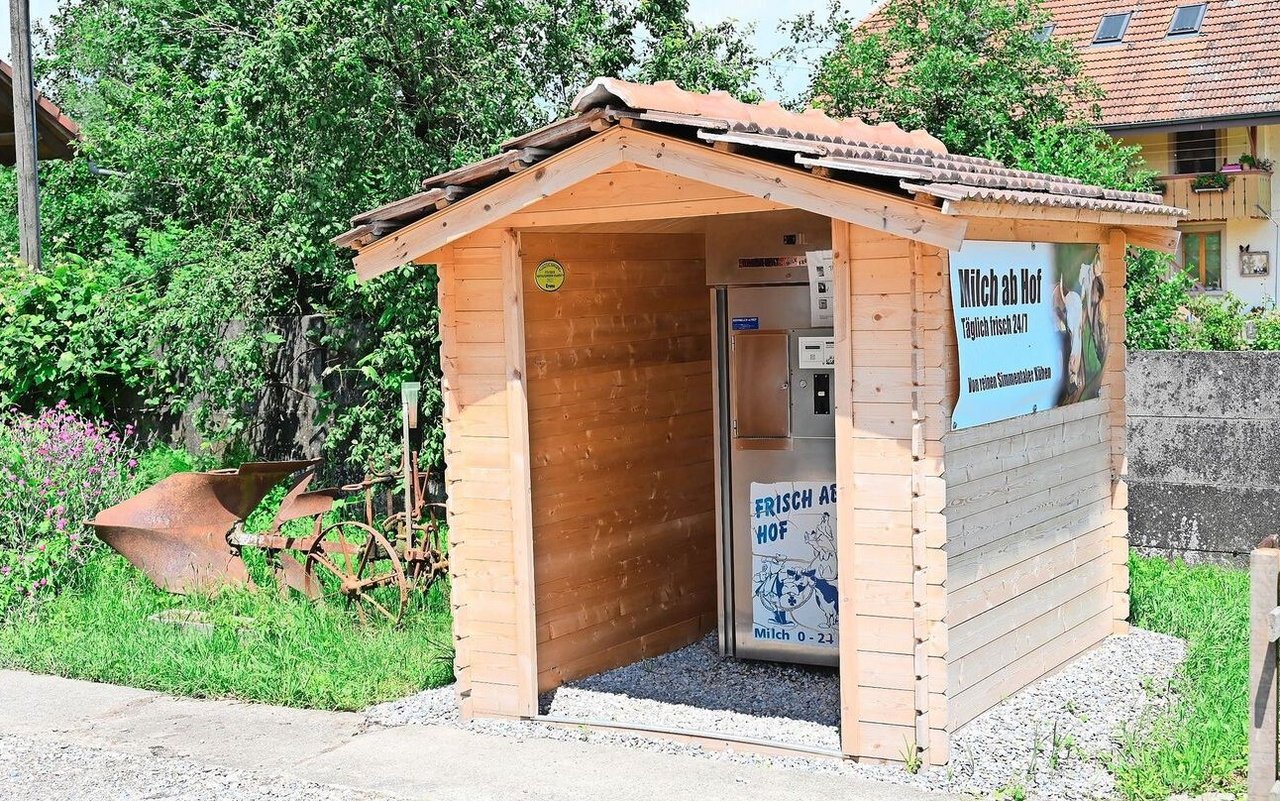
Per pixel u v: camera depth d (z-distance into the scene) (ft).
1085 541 26.81
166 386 41.19
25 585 32.40
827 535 26.55
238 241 40.24
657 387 28.45
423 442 38.96
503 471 23.89
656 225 27.20
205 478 32.35
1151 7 80.89
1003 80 46.85
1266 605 16.69
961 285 20.70
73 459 35.50
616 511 27.32
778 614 27.22
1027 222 23.29
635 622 27.99
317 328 41.22
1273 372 33.27
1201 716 21.85
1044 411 24.36
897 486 20.30
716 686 25.91
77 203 53.47
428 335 37.86
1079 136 42.34
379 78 36.50
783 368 26.50
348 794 20.44
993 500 22.48
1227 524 34.01
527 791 20.27
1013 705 23.12
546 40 42.63
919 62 47.98
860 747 20.95
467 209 23.00
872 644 20.72
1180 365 34.35
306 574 31.09
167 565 32.40
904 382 20.10
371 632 28.89
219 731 24.03
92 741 23.62
